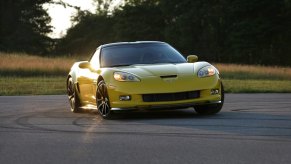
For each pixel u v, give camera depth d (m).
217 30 198.00
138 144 17.09
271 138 17.80
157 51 27.22
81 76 28.19
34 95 42.81
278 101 32.88
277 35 186.25
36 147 16.94
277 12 185.62
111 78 24.62
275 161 14.08
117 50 27.45
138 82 24.12
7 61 86.06
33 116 26.64
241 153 15.24
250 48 183.62
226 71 93.06
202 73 24.67
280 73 88.94
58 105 33.00
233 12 192.00
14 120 24.83
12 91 47.06
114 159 14.73
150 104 23.80
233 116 24.59
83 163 14.28
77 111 29.19
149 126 21.47
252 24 184.12
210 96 24.36
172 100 23.94
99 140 18.08
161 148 16.28
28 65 81.81
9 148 16.86
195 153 15.38
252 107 29.06
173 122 22.59
